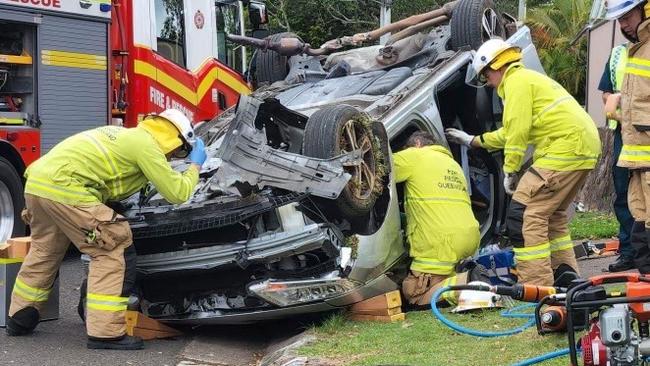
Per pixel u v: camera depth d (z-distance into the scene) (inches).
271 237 221.3
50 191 220.1
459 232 244.2
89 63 366.9
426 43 315.6
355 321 237.0
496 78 247.3
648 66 201.5
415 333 214.8
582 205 496.7
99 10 370.0
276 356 215.5
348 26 919.0
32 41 344.8
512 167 244.4
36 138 345.4
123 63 390.3
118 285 225.0
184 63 425.1
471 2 297.9
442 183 247.6
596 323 141.7
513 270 254.7
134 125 393.1
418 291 244.1
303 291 224.7
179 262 229.3
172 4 415.8
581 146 239.5
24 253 248.1
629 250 290.7
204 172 240.8
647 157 204.8
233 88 455.5
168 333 248.8
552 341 189.9
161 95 406.0
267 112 236.4
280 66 334.0
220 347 239.0
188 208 226.2
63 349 225.1
